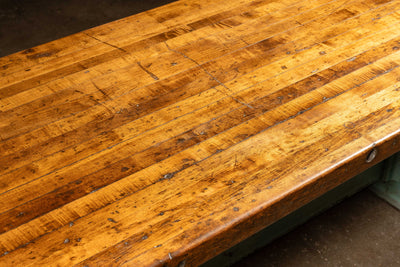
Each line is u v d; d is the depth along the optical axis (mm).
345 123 1776
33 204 1533
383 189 2303
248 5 2596
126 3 3984
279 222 2047
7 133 1843
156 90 2010
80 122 1869
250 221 1475
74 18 3836
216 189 1543
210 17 2504
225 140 1731
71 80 2115
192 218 1453
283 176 1576
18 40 3619
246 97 1932
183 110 1889
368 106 1850
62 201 1536
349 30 2324
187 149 1704
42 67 2223
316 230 2174
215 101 1923
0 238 1426
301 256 2070
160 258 1344
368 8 2498
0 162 1707
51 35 3650
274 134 1743
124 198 1532
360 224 2188
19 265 1344
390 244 2094
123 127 1827
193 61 2172
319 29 2344
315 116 1814
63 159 1701
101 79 2104
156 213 1476
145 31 2430
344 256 2059
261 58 2160
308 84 1982
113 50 2299
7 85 2121
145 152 1705
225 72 2086
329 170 1596
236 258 2018
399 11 2449
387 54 2133
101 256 1355
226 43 2283
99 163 1673
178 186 1562
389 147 1758
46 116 1915
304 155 1651
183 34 2379
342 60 2113
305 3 2580
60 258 1356
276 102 1896
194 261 1418
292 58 2146
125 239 1400
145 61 2201
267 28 2379
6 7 4031
